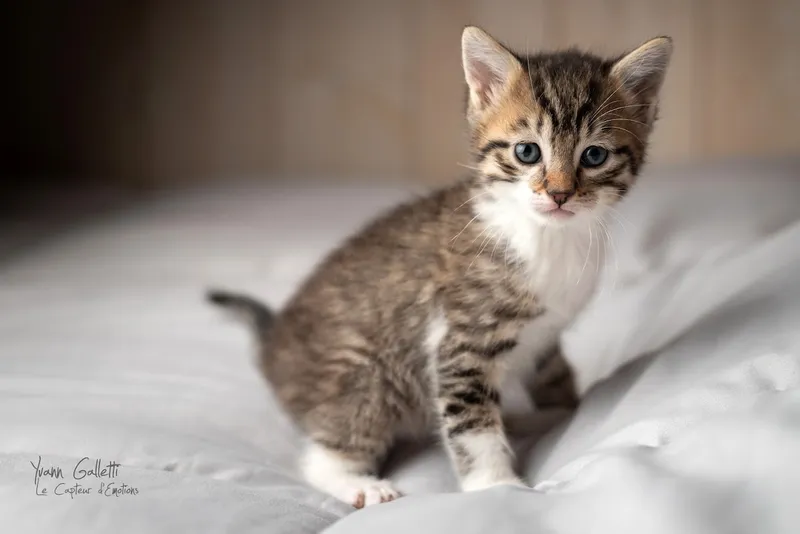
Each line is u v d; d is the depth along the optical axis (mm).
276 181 788
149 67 851
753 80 741
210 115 852
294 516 345
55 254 654
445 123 811
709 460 304
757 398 328
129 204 767
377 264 436
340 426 422
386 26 803
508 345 413
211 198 740
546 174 402
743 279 411
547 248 407
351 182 771
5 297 587
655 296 476
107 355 494
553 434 406
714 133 756
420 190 718
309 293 455
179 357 496
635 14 750
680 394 350
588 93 407
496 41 417
